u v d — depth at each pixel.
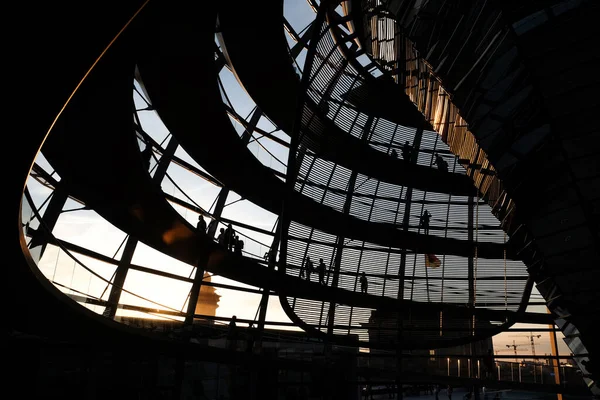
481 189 13.32
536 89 8.55
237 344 19.34
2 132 5.29
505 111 9.48
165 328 16.05
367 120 28.47
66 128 12.73
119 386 17.20
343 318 28.80
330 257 28.89
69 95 5.07
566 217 10.05
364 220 28.12
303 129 21.72
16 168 5.78
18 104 5.00
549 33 7.96
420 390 36.91
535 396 31.25
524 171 10.12
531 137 9.43
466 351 31.11
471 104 10.09
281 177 25.45
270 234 26.41
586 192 9.47
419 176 27.78
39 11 4.23
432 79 12.22
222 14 15.03
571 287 11.08
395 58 15.28
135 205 16.92
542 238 10.77
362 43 20.67
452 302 30.02
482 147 10.58
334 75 23.84
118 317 13.52
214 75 14.91
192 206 21.30
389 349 28.70
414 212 30.81
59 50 4.59
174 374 20.05
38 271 8.54
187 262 22.17
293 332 27.08
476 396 30.36
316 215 25.98
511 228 12.26
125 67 10.54
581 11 7.54
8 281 8.60
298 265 27.42
